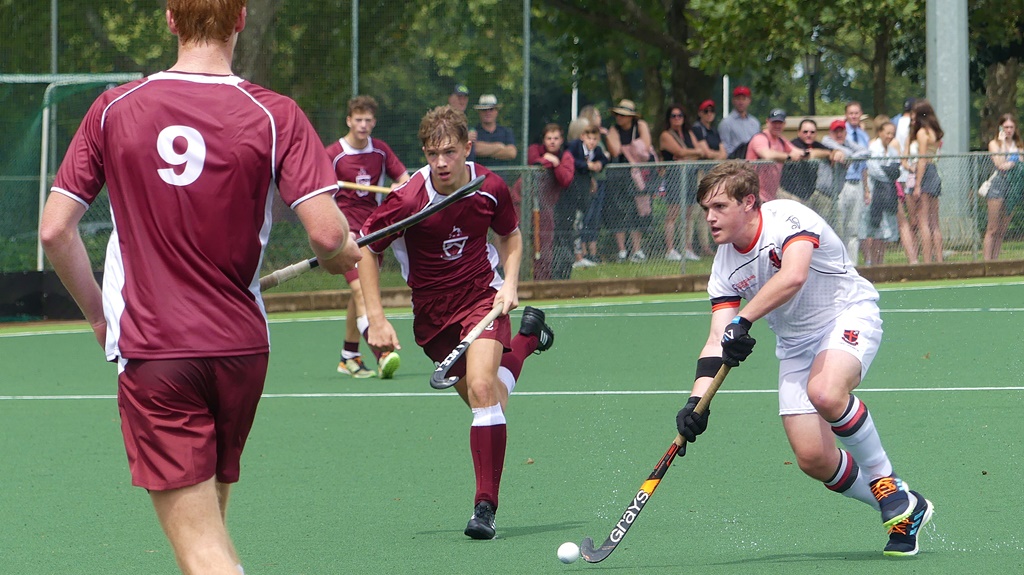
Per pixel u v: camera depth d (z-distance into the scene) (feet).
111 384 78.59
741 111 132.57
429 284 45.73
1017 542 38.81
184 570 26.23
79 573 37.83
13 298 114.42
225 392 26.63
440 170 43.93
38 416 67.10
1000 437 55.42
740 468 50.83
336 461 54.13
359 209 79.30
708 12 157.79
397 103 126.82
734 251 38.17
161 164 26.11
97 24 134.41
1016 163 125.90
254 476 51.37
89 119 26.71
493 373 42.96
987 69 204.03
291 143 26.55
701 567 36.88
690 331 96.02
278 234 119.34
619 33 208.23
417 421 63.46
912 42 189.47
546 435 58.70
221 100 26.43
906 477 48.14
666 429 59.67
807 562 37.11
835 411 37.19
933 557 37.37
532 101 306.14
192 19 26.96
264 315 27.27
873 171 122.11
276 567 37.96
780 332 38.91
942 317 98.68
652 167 120.88
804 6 157.07
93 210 110.11
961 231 125.39
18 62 132.98
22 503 47.29
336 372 81.05
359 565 38.06
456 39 125.18
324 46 126.72
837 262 38.09
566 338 93.15
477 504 41.32
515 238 45.62
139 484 26.40
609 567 37.24
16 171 116.88
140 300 26.23
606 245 120.16
